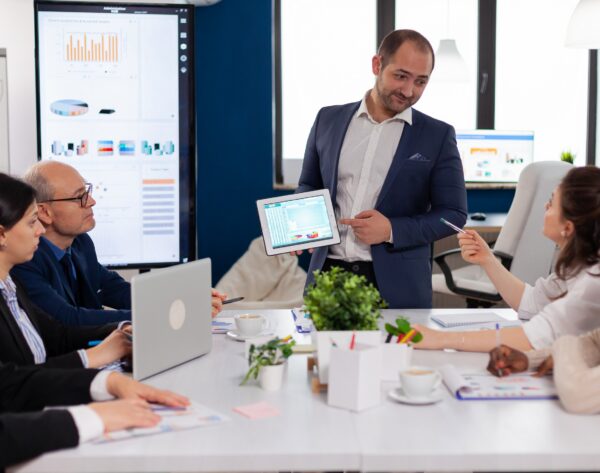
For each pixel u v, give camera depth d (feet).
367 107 10.32
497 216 18.76
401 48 9.61
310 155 10.86
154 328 6.47
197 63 19.12
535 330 7.00
